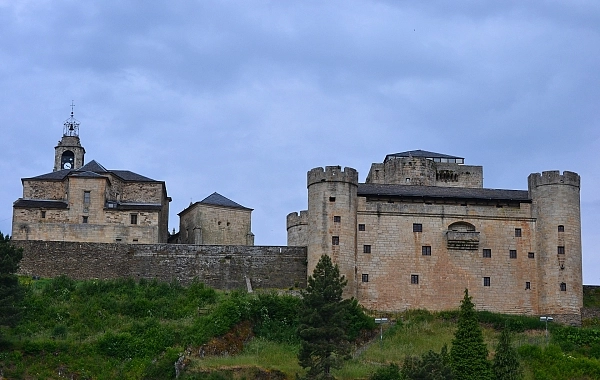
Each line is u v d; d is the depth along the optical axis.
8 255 102.25
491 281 121.06
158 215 132.00
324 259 98.88
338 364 92.94
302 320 95.00
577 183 123.81
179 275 121.75
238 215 139.38
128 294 115.50
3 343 98.94
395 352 105.50
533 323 116.06
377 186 125.19
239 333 106.62
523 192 127.12
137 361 99.94
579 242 122.38
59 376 96.38
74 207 130.88
